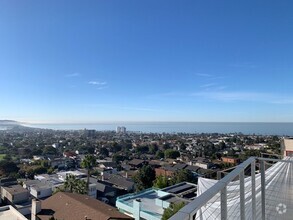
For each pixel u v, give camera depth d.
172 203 16.27
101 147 87.69
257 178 4.51
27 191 28.20
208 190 1.98
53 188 31.50
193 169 43.78
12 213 17.83
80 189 26.95
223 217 2.10
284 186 4.24
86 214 16.75
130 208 19.03
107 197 33.31
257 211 3.82
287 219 3.73
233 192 4.35
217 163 50.66
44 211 18.28
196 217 3.47
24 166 53.09
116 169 53.09
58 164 59.25
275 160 3.41
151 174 34.16
